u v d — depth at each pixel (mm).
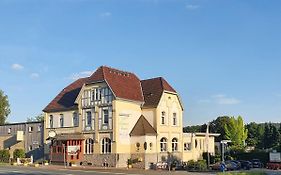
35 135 59906
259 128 123625
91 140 50812
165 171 41750
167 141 52500
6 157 58031
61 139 51406
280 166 52938
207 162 53844
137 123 50844
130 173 37250
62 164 50594
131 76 55219
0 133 65875
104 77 49969
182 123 55938
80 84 57812
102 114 49938
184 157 56531
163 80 54219
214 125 110312
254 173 31250
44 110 57688
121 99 49094
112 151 48156
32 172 36562
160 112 51625
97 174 34969
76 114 53688
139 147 49125
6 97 95312
